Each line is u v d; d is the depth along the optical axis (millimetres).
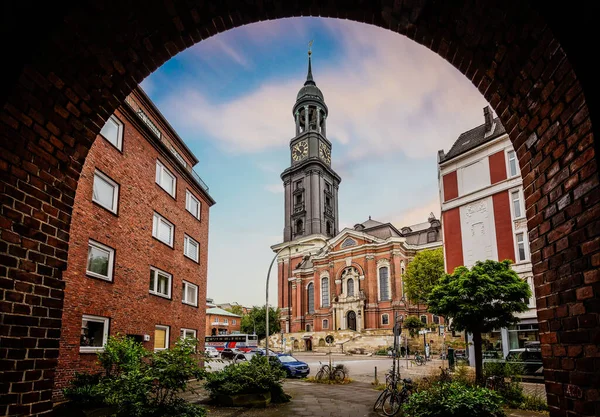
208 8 4316
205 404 13648
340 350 59188
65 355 11539
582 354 2955
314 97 92750
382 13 4406
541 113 3557
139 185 16188
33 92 3801
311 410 12914
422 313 63812
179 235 20109
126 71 4492
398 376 13719
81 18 3777
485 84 4277
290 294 80750
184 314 20406
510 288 15156
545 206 3553
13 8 3383
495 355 22719
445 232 27203
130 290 15164
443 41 4324
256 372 14219
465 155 26688
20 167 3727
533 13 3191
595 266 2812
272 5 4438
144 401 8234
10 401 3488
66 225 4332
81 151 4496
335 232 87875
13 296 3568
